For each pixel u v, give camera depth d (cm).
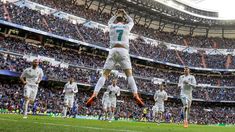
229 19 8544
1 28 5144
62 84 5459
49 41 5906
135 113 5703
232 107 7512
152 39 8144
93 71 6053
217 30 9200
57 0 6556
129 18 1076
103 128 1128
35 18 5525
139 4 7644
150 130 1313
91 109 5081
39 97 4562
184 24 8975
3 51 4747
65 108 2642
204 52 8494
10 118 1388
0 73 4341
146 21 8594
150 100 7056
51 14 6088
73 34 6019
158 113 2859
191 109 7312
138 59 7319
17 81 4919
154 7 7838
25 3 5738
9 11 5138
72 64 5738
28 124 968
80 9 6938
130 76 1015
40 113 3922
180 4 8488
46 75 5000
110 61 1027
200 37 9000
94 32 6669
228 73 8100
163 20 8669
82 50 6469
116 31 1045
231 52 8369
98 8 7544
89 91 5969
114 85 2738
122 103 5897
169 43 8431
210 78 8081
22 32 5438
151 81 7169
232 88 7619
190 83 1989
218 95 7438
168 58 7800
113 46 1038
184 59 8088
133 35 7794
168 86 7300
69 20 6456
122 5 7719
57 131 778
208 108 7538
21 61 4844
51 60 5434
